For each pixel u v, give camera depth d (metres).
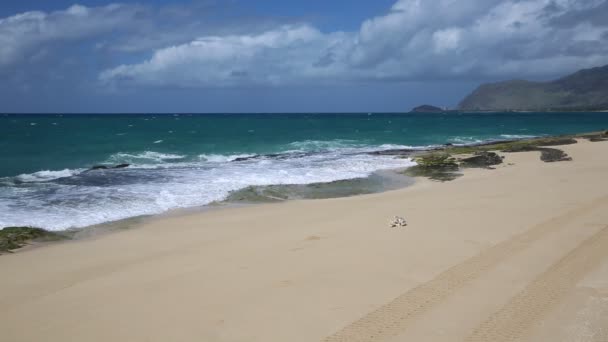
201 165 23.52
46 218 12.22
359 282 7.02
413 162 23.92
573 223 10.09
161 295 6.78
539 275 7.07
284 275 7.43
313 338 5.39
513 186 15.76
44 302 6.74
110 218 12.45
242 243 9.51
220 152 31.44
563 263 7.56
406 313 5.93
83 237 10.73
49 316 6.26
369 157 26.50
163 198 14.91
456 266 7.58
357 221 11.17
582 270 7.23
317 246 9.02
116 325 5.90
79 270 8.17
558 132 57.09
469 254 8.20
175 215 12.93
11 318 6.25
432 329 5.50
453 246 8.71
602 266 7.37
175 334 5.61
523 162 22.94
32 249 9.72
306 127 64.19
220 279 7.34
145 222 12.09
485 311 5.91
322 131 55.03
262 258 8.36
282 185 17.72
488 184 16.66
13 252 9.48
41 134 42.00
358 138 45.09
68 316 6.23
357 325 5.66
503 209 11.84
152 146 33.75
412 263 7.81
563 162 22.27
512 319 5.69
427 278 7.11
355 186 17.88
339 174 20.31
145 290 7.01
